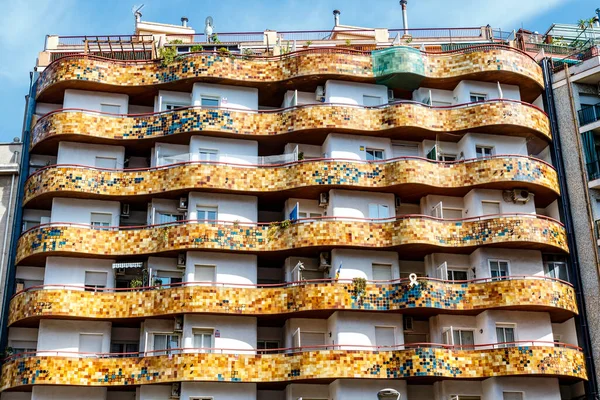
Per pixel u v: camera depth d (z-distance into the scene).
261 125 43.53
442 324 40.66
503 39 53.66
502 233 41.19
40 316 39.19
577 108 44.97
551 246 41.84
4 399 39.72
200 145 43.19
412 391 40.44
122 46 49.38
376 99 45.25
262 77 44.66
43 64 48.59
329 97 44.56
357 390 38.47
